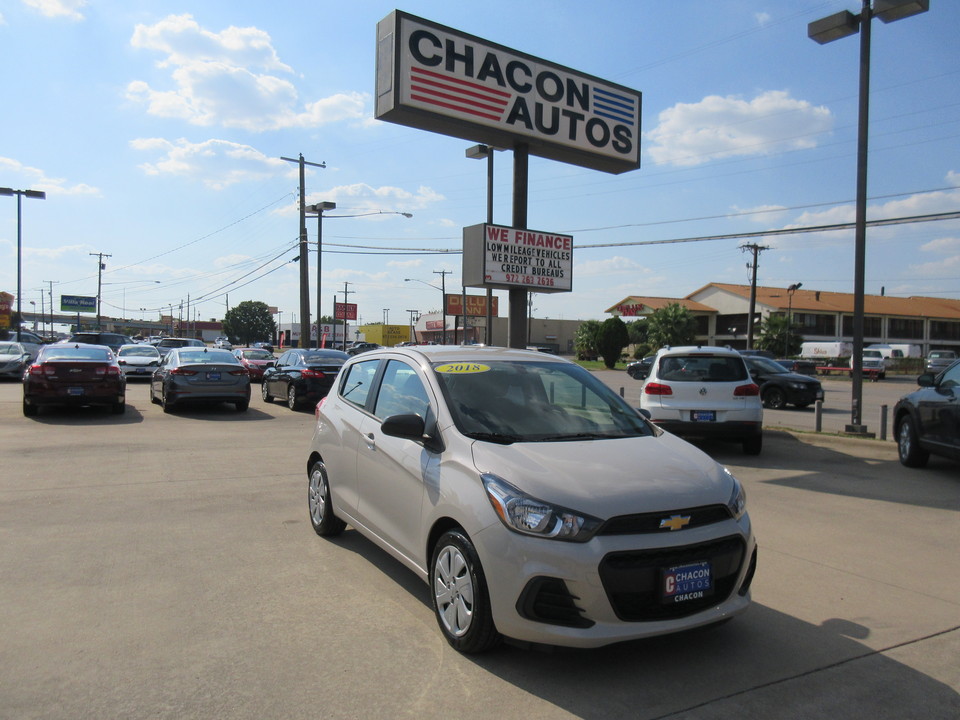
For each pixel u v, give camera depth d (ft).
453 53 39.40
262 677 11.55
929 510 23.48
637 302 259.39
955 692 11.40
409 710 10.62
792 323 190.60
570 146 44.01
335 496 18.35
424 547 13.66
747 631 13.64
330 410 19.49
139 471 28.53
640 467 12.66
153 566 16.88
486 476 12.24
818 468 31.30
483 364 16.16
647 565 11.37
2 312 205.26
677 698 11.09
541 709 10.71
